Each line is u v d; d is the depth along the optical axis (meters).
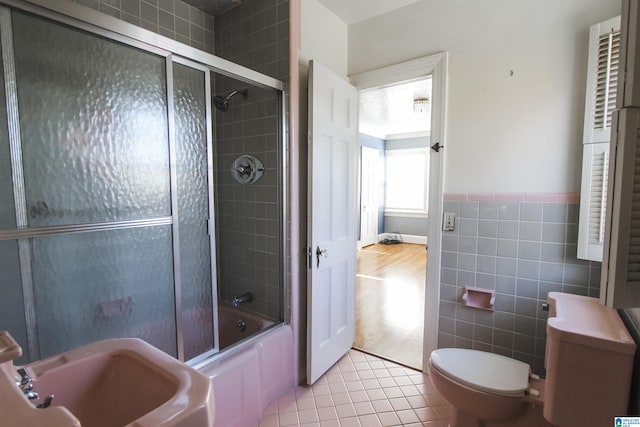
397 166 7.30
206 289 1.74
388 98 4.18
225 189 2.38
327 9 2.25
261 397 1.82
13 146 1.11
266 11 2.02
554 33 1.75
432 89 2.12
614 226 0.84
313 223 1.99
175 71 1.55
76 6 1.14
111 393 0.93
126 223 1.39
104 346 0.98
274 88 1.95
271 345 1.90
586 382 1.10
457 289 2.12
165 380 0.81
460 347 2.13
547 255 1.83
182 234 1.63
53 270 1.23
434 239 2.17
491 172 1.97
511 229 1.92
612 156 0.85
